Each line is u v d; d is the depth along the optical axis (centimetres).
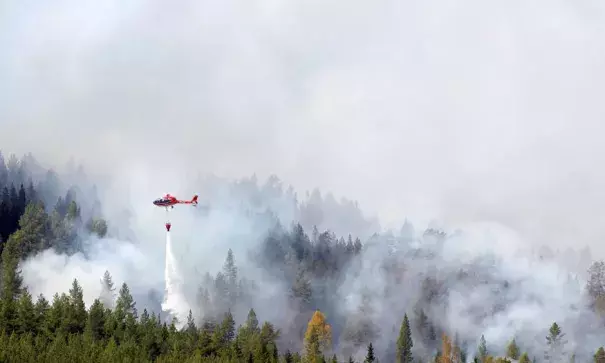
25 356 11556
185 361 12500
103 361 11638
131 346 12675
